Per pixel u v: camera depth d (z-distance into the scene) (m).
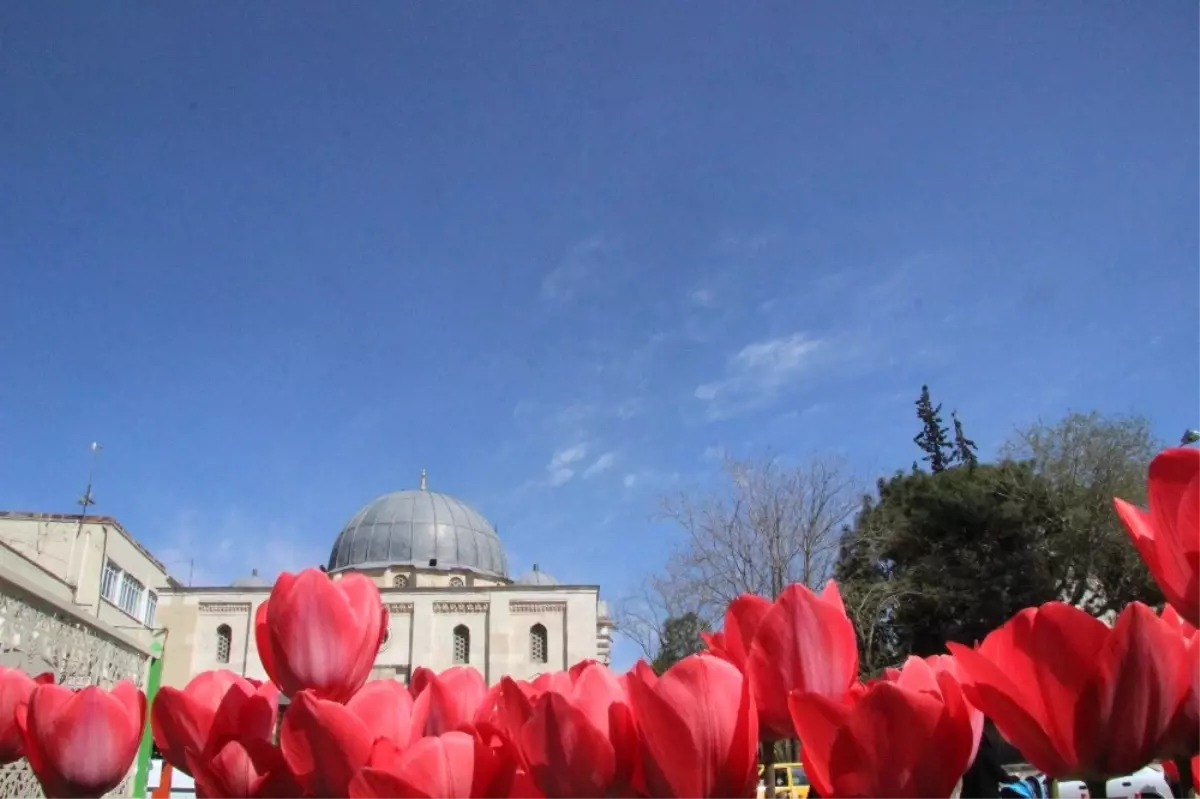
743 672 1.38
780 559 25.31
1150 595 26.31
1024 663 1.04
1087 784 1.05
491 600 40.38
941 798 1.02
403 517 47.59
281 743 1.24
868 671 25.58
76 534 29.48
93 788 1.50
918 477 31.19
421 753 1.13
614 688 1.26
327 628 1.42
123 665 15.88
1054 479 28.48
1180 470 1.11
